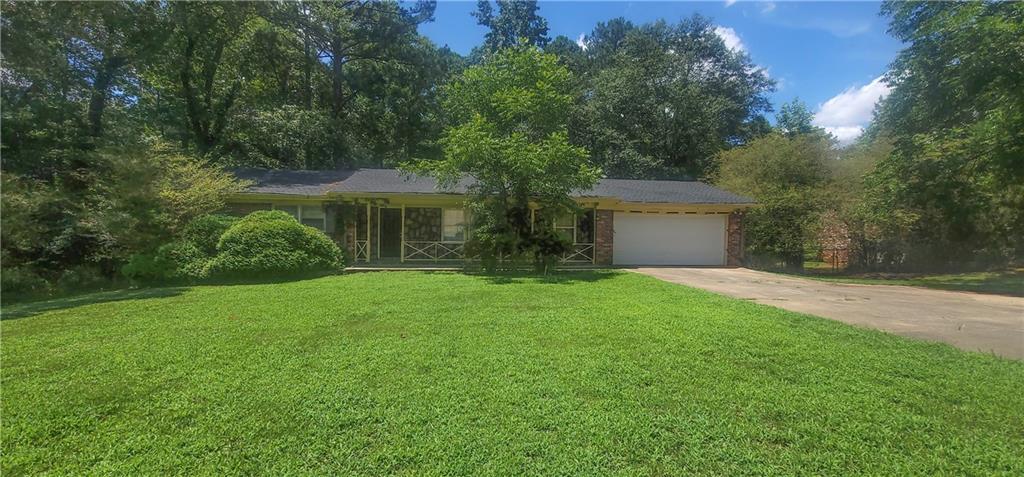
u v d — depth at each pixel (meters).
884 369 4.07
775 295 9.05
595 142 26.78
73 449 2.74
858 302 8.16
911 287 10.92
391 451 2.70
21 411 3.22
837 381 3.77
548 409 3.23
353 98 26.50
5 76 11.16
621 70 28.75
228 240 10.65
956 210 13.95
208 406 3.30
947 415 3.16
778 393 3.51
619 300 7.71
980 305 7.91
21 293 10.27
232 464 2.58
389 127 26.97
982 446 2.76
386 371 3.98
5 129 11.09
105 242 11.42
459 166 12.10
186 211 12.16
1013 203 15.40
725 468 2.54
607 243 16.05
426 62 26.84
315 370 4.03
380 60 25.80
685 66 29.92
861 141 25.59
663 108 27.62
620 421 3.06
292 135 21.11
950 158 12.61
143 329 5.59
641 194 16.83
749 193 18.91
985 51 11.31
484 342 4.93
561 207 12.76
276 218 11.66
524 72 14.27
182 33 16.75
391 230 16.84
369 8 24.36
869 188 15.00
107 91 13.88
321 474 2.48
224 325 5.76
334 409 3.23
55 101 12.08
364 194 14.59
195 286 9.77
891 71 16.22
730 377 3.86
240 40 20.25
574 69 32.56
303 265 10.99
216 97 20.67
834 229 17.02
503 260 12.65
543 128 14.22
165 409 3.26
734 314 6.45
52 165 12.05
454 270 13.16
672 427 2.98
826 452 2.69
